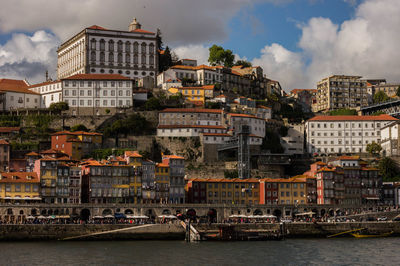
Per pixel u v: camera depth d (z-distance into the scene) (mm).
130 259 151125
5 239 175125
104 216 187875
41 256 152625
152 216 199250
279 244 179500
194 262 148375
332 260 153125
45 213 189000
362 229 199750
